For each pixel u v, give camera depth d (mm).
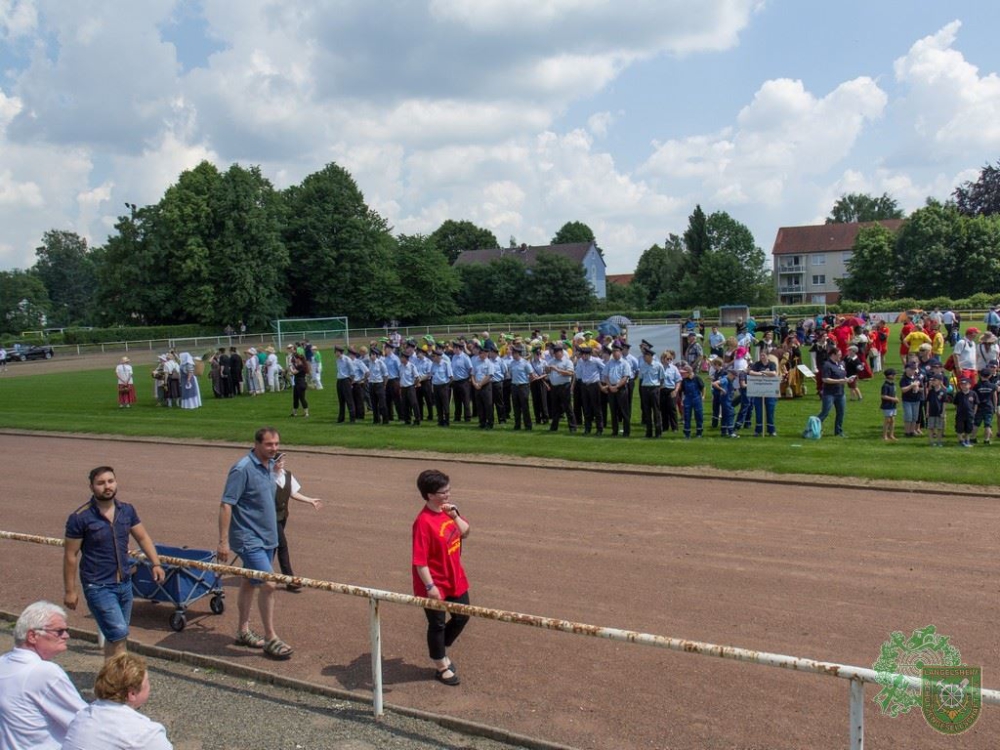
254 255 75062
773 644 7312
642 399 17875
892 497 12008
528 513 12016
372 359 22438
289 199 86688
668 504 12156
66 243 152125
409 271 81812
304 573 9930
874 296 84062
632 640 5324
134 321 76062
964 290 80062
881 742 5754
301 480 15070
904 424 16953
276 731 6277
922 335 24812
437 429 20297
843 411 16984
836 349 16891
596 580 9125
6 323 116250
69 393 35469
